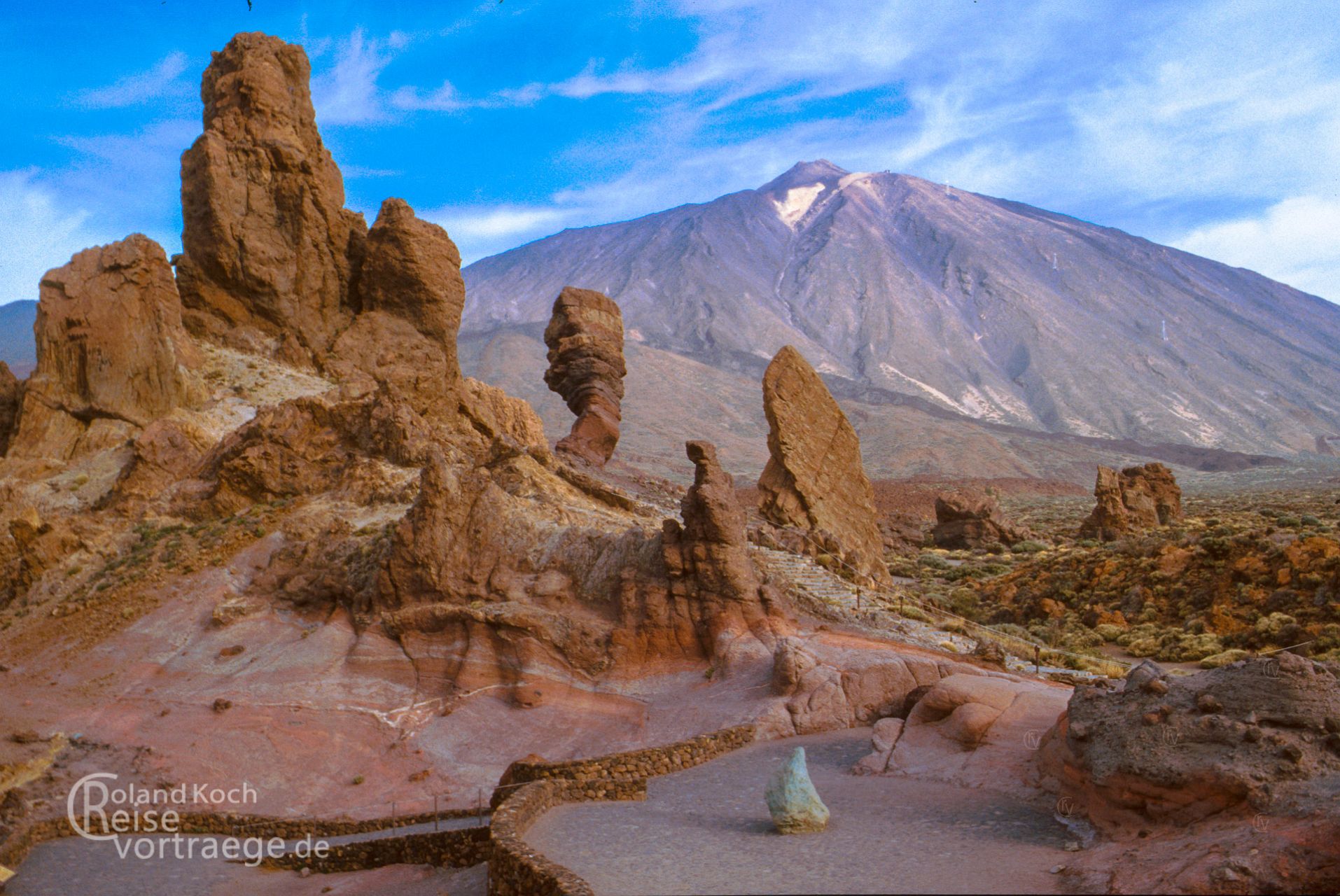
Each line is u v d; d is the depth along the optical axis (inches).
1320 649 1305.4
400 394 1617.9
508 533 1229.7
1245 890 475.2
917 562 2625.5
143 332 1843.0
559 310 2485.2
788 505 1702.8
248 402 1867.6
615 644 1079.6
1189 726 596.7
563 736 994.7
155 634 1256.2
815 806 638.5
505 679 1085.8
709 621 1072.2
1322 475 7106.3
